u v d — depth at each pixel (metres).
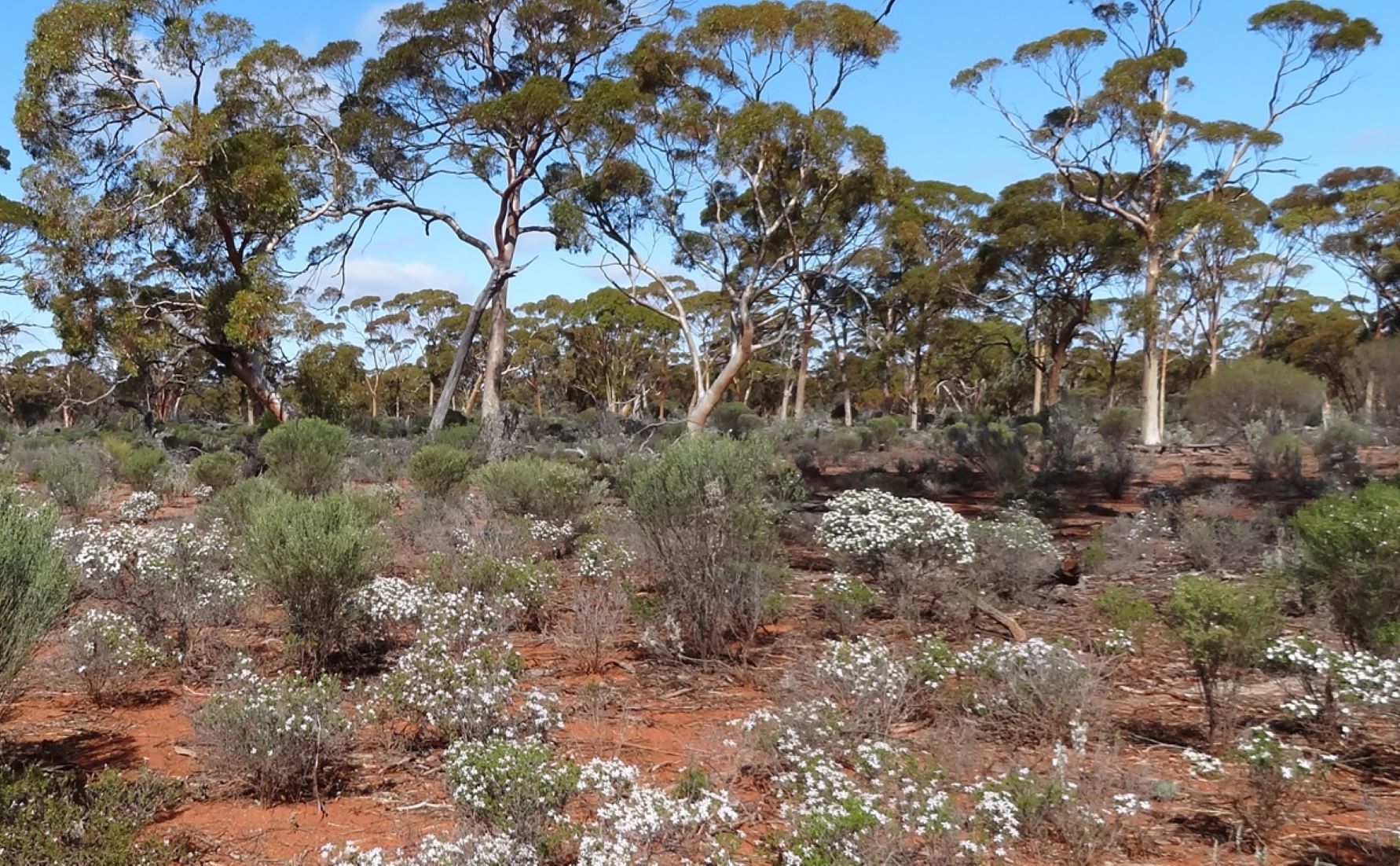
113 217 20.34
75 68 20.95
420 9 25.75
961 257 37.97
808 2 21.23
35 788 3.73
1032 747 4.69
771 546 7.23
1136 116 29.64
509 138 26.17
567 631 6.94
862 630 6.98
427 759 4.64
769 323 24.16
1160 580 8.79
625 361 53.50
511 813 3.52
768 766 4.42
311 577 5.93
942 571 7.48
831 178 22.20
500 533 9.27
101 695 5.57
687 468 7.00
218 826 3.93
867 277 27.45
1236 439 28.27
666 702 5.59
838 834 3.22
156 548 6.97
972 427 26.94
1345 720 4.94
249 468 17.73
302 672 5.91
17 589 3.97
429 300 57.78
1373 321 40.25
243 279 21.95
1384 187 37.44
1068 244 31.88
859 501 8.13
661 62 22.97
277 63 22.75
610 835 3.49
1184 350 54.09
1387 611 5.36
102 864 3.33
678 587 6.72
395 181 27.02
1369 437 24.70
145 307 21.52
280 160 22.44
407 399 62.22
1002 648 5.19
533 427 28.23
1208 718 5.08
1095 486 18.05
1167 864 3.60
